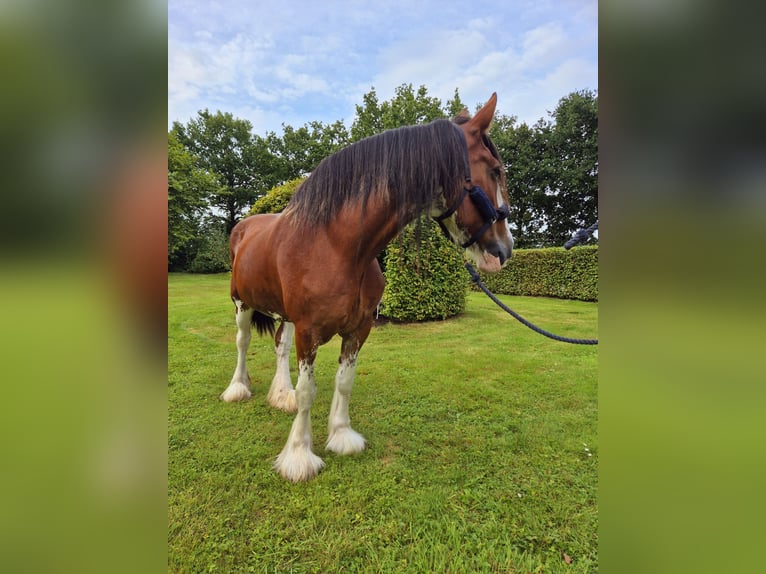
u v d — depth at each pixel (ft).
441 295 19.02
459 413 8.41
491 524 4.93
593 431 7.52
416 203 5.15
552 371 11.41
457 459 6.52
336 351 13.88
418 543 4.63
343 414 6.93
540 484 5.80
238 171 81.76
